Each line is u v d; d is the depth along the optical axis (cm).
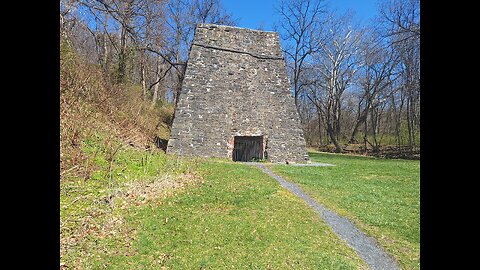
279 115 1847
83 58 1539
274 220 711
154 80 3066
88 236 544
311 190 1042
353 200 940
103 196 720
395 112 3469
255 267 504
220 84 1792
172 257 517
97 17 1477
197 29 1862
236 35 1920
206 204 781
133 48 2056
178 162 1266
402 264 556
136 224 622
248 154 1864
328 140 3950
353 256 576
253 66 1888
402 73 3073
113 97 1591
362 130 4144
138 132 1577
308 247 592
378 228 721
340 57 3544
